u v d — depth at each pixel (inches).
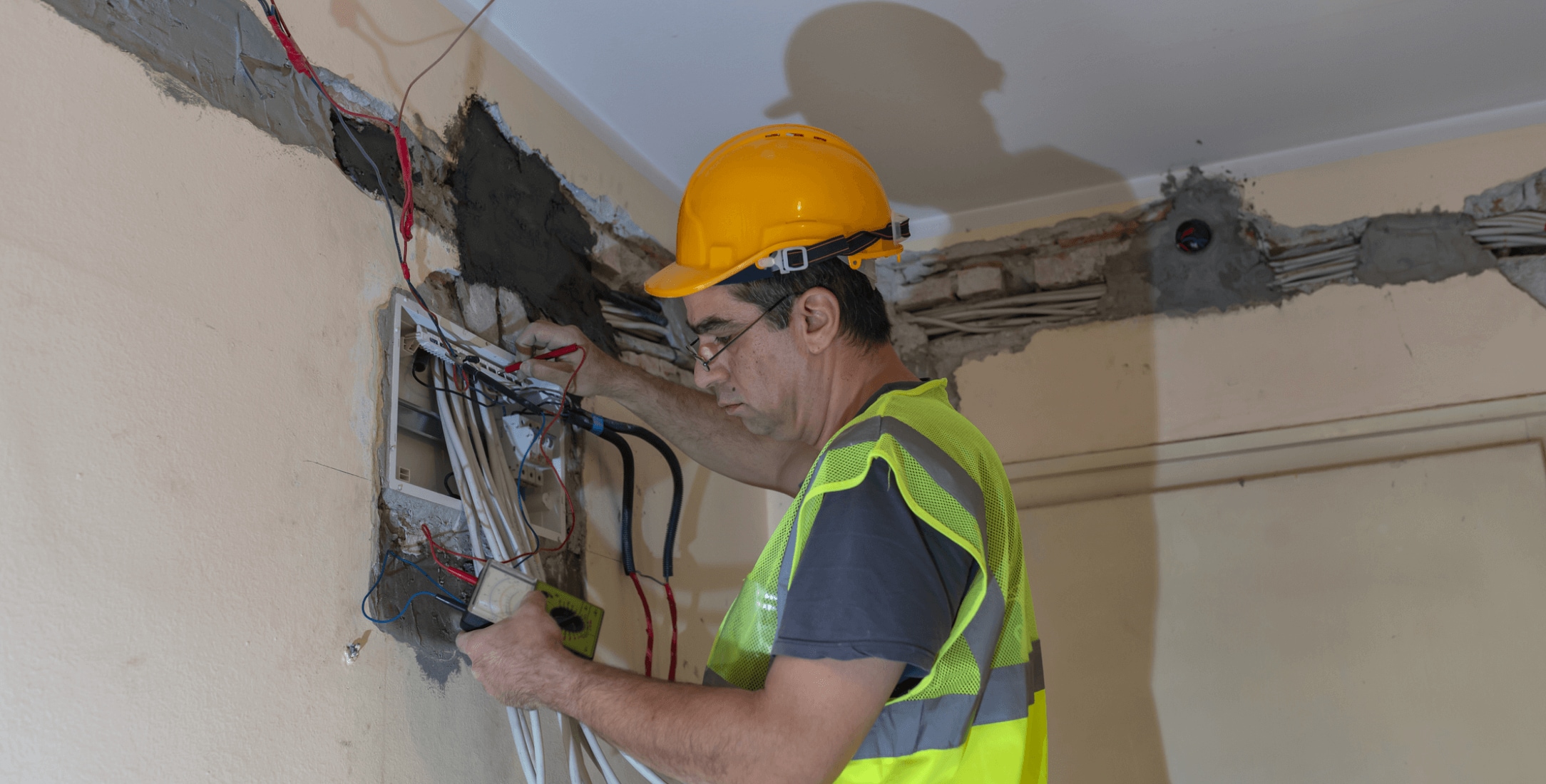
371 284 53.2
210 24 46.9
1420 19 73.4
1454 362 84.4
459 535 56.7
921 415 44.1
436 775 51.2
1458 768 75.9
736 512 89.1
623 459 70.1
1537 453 80.9
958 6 69.6
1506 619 77.9
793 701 36.6
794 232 49.6
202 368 42.4
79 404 37.2
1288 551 84.1
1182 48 75.7
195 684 39.6
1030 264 97.7
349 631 47.7
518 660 43.9
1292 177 91.6
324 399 48.8
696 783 38.6
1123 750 83.1
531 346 61.3
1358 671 79.7
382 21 58.1
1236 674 82.4
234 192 45.9
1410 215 88.2
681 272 52.6
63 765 34.4
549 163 72.4
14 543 34.2
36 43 38.4
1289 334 89.1
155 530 39.1
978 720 43.4
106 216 39.6
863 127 84.4
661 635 73.7
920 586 37.5
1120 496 89.5
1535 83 82.4
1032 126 85.4
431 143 60.4
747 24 70.5
